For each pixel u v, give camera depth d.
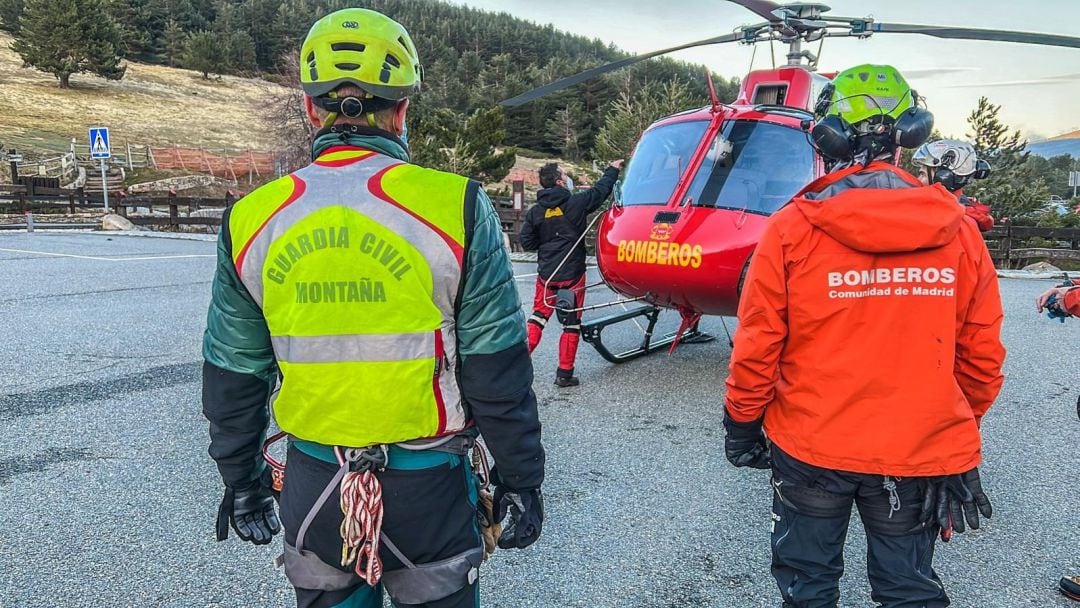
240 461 1.71
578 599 2.88
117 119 49.97
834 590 2.11
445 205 1.53
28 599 2.77
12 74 56.38
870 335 1.95
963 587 2.99
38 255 13.00
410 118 21.31
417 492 1.57
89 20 56.78
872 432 1.95
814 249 1.98
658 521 3.50
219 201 23.17
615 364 6.36
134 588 2.86
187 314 7.88
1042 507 3.69
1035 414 5.14
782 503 2.16
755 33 6.63
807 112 5.61
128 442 4.29
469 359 1.58
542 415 5.00
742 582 3.00
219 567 3.02
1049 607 2.85
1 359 5.95
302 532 1.60
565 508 3.62
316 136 1.65
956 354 2.07
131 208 26.61
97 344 6.51
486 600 2.86
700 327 8.05
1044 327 8.24
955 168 3.86
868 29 6.23
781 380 2.13
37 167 33.41
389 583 1.67
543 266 5.63
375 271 1.48
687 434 4.65
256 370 1.65
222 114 59.22
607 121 24.03
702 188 5.04
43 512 3.43
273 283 1.51
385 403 1.49
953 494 2.01
